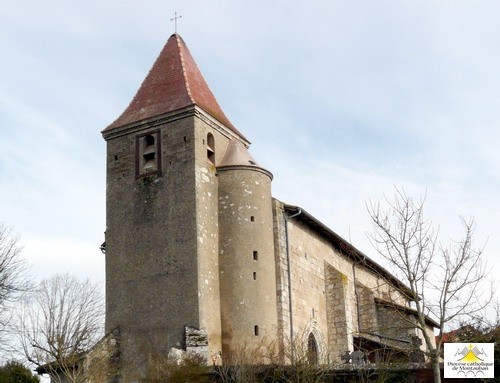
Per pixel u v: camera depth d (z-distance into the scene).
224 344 34.00
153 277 34.66
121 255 35.94
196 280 33.47
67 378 34.59
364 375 26.52
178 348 32.75
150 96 38.84
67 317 39.19
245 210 36.38
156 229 35.44
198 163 35.75
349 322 42.44
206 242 34.88
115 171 37.75
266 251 36.38
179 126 36.62
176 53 40.44
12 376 41.12
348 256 46.94
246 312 34.44
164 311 33.75
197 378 28.86
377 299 44.78
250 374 27.58
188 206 34.91
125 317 34.69
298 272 39.12
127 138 38.03
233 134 39.62
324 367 26.75
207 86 41.00
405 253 22.95
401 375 26.48
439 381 21.09
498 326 26.45
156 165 36.50
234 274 35.09
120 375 33.66
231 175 36.91
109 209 37.19
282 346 31.59
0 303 37.34
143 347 33.66
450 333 26.45
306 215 39.94
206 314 33.38
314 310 40.12
